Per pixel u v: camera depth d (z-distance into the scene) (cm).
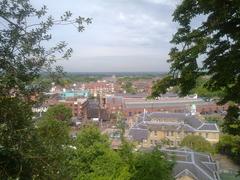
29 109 673
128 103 13262
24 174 653
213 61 938
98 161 1775
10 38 679
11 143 616
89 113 10894
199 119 9156
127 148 1767
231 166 5247
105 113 11112
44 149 678
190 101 14350
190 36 953
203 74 949
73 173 797
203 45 894
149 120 9231
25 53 691
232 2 847
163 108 13588
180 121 8950
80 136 1948
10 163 635
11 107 637
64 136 763
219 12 877
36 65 700
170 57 981
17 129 636
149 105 13475
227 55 913
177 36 978
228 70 912
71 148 794
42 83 717
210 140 7975
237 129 1061
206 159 4291
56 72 733
